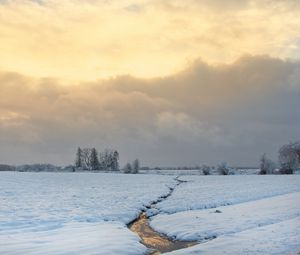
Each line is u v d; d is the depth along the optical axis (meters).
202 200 37.88
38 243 17.22
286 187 52.62
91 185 63.53
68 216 26.89
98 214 28.56
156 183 71.94
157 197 44.22
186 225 23.69
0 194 43.16
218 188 54.41
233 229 21.44
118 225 24.25
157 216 30.19
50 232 20.45
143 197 43.06
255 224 22.55
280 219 23.70
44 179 80.88
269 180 71.94
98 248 16.67
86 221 25.78
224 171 117.44
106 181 76.94
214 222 23.91
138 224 27.20
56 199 38.88
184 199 39.72
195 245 17.70
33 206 32.34
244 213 26.92
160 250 18.44
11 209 29.92
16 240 17.72
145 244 19.81
